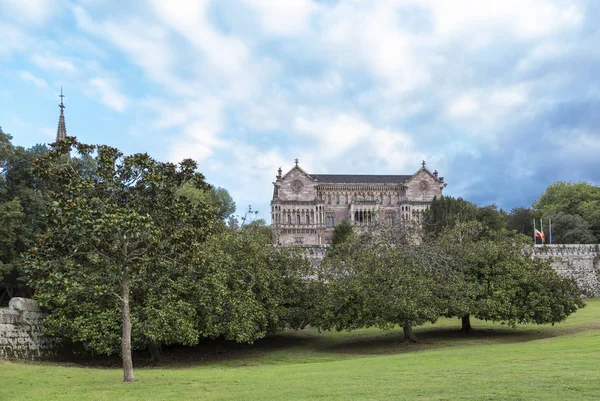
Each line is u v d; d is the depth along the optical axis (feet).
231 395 51.75
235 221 216.54
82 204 61.87
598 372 54.44
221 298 111.24
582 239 299.17
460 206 281.74
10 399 51.39
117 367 100.37
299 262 145.89
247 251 132.77
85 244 68.80
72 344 108.17
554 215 337.11
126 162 68.69
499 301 125.90
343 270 139.44
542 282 130.11
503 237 155.12
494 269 133.39
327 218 399.85
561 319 127.44
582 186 372.38
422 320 119.14
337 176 419.13
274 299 130.11
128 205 69.41
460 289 128.16
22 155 182.60
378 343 132.05
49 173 67.36
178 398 50.80
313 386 56.29
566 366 60.13
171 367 103.40
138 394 54.08
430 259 138.72
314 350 128.16
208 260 104.53
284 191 390.83
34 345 97.86
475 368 64.23
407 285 122.21
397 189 406.00
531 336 129.59
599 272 232.94
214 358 119.44
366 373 67.26
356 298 122.83
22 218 169.99
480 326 153.69
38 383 64.28
